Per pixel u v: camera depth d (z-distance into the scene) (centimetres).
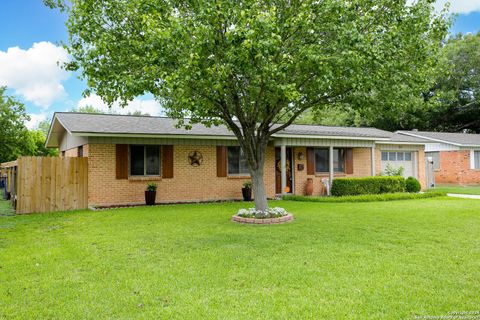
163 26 742
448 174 2366
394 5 835
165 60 744
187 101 745
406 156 2050
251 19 673
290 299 399
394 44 801
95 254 599
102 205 1288
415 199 1476
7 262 556
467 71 3189
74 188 1247
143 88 778
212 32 716
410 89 880
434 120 3491
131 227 846
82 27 834
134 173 1363
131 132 1284
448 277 464
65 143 1744
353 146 1709
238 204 1338
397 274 478
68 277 483
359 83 773
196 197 1456
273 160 1598
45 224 926
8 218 1036
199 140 1467
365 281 452
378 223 870
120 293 422
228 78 791
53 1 893
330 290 424
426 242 662
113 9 862
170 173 1410
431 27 857
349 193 1555
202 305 385
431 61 875
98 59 847
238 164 1568
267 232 771
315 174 1731
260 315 359
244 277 474
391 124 3388
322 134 1579
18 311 376
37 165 1189
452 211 1062
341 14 765
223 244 663
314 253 590
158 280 464
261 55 670
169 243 673
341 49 751
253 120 932
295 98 736
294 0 802
